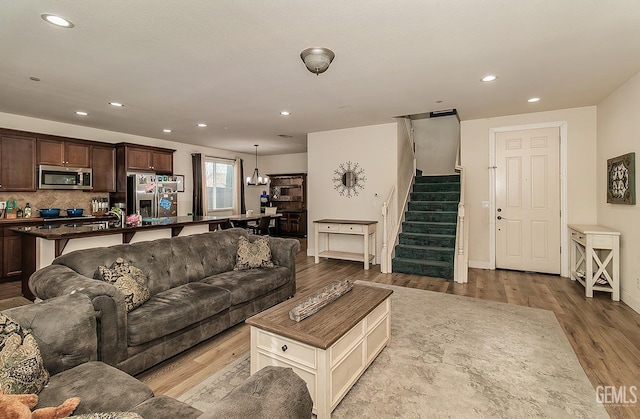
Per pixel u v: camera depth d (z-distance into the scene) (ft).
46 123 17.37
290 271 12.28
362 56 9.36
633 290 11.39
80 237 11.76
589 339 9.05
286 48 8.82
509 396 6.56
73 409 4.00
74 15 7.07
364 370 7.38
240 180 31.14
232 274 11.00
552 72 10.69
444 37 8.23
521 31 7.94
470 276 16.10
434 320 10.50
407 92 12.75
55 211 17.08
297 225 31.65
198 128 19.81
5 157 15.28
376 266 18.53
